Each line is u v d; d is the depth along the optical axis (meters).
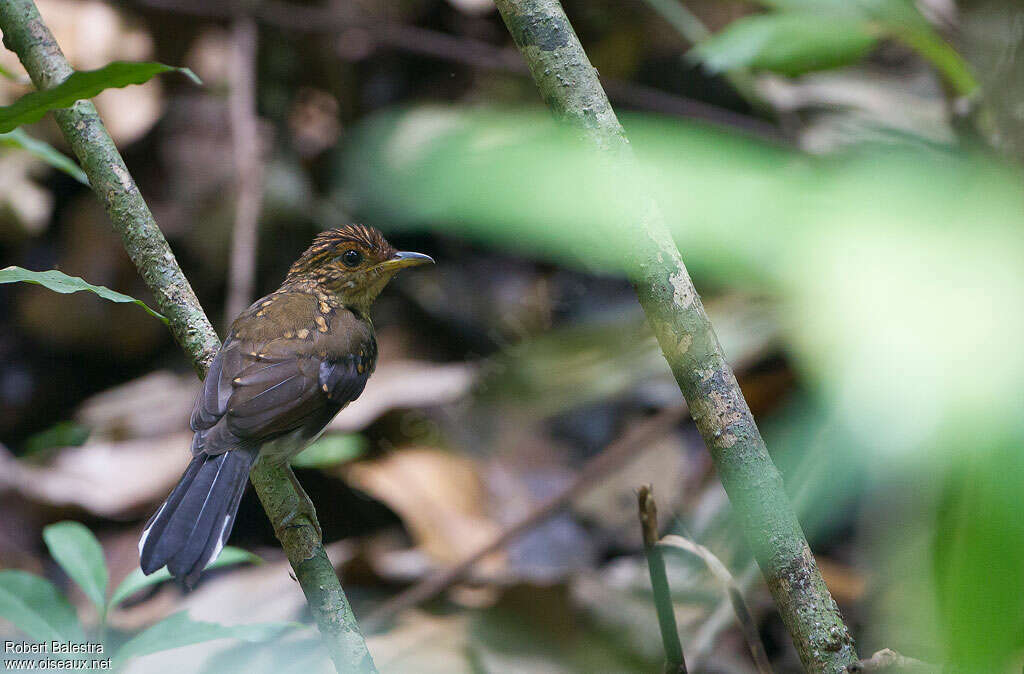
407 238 14.32
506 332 13.48
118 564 11.83
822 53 5.40
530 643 9.95
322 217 14.48
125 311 14.65
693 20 11.83
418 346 13.78
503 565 11.51
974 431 1.61
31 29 6.35
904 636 6.95
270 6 14.78
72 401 14.37
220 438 6.74
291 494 7.16
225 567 11.60
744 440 4.20
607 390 12.20
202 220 14.70
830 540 10.33
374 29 14.29
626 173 4.11
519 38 4.32
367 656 5.38
